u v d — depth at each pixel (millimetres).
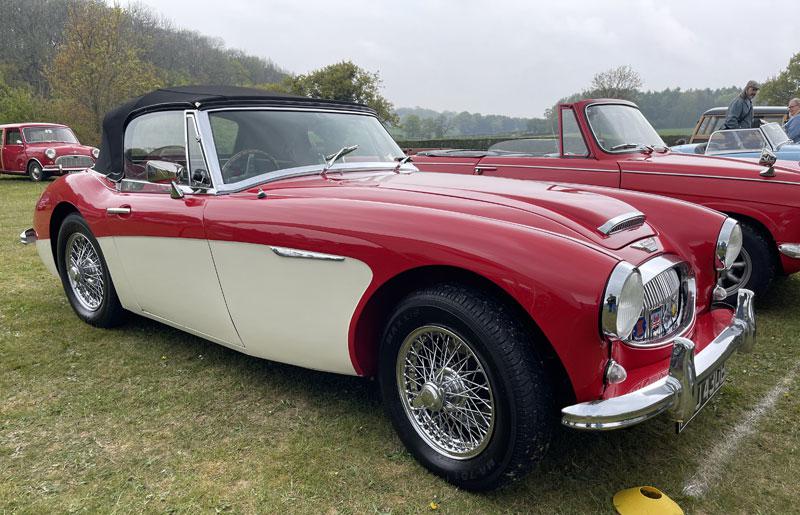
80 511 2047
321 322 2445
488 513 2051
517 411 1931
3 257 5922
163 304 3170
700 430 2617
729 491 2189
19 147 16312
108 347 3502
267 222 2494
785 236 4059
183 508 2064
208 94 3246
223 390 2951
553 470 2305
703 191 4395
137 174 3340
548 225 2104
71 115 25953
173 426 2615
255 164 2953
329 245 2309
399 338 2238
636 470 2314
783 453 2436
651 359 2145
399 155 3641
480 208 2246
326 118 3410
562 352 1886
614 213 2338
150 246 3049
